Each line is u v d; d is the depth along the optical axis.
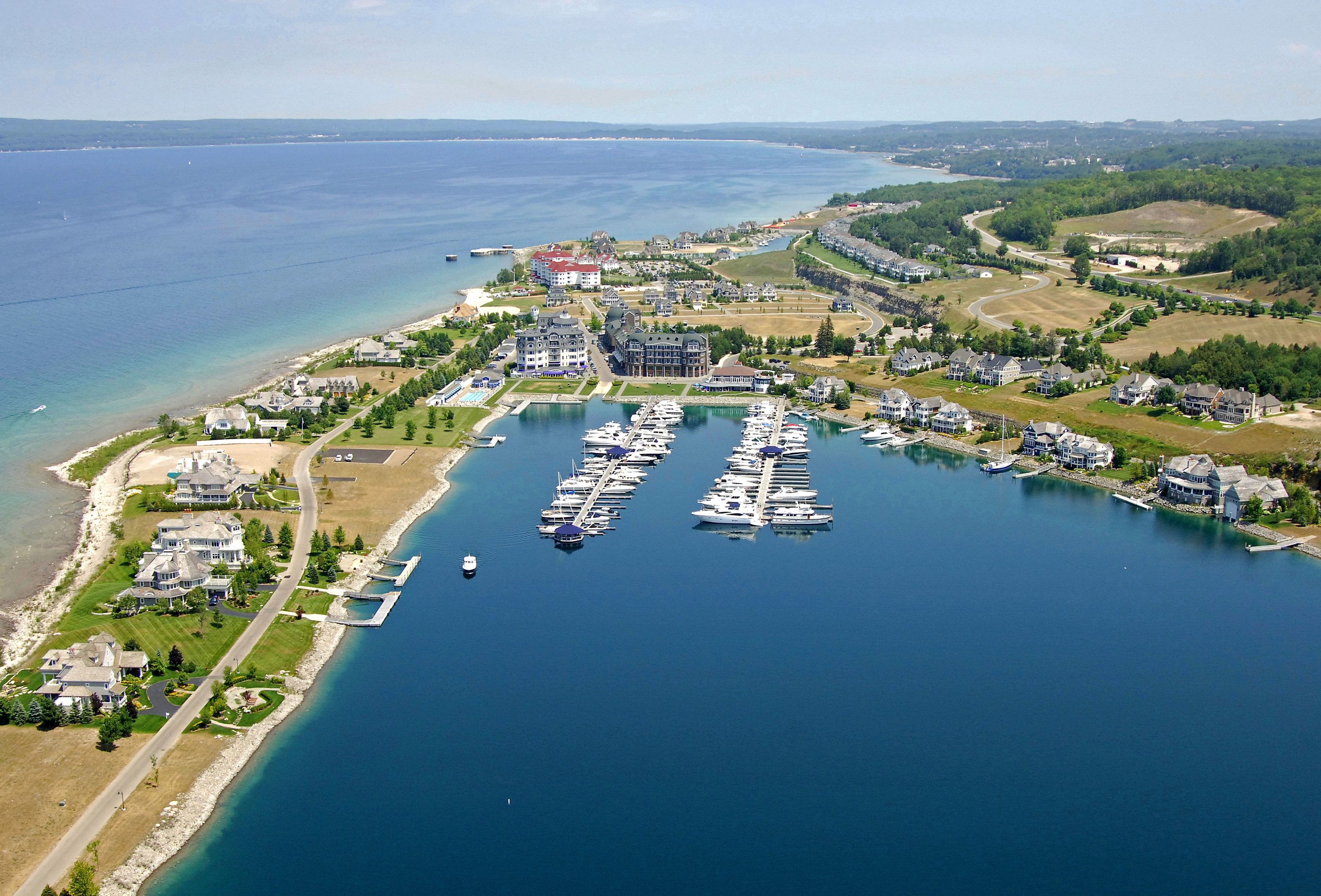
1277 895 158.25
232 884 158.00
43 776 175.38
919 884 159.62
